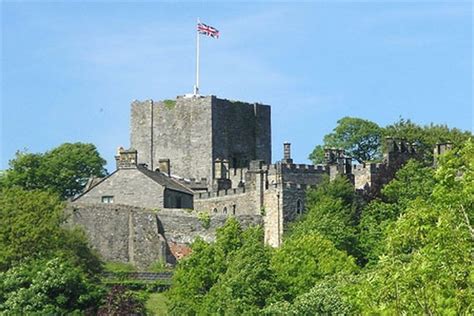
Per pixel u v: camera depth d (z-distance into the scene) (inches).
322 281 7313.0
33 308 7012.8
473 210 4397.1
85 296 7116.1
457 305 4210.1
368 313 4338.1
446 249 4279.0
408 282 4284.0
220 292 7431.1
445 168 4466.0
